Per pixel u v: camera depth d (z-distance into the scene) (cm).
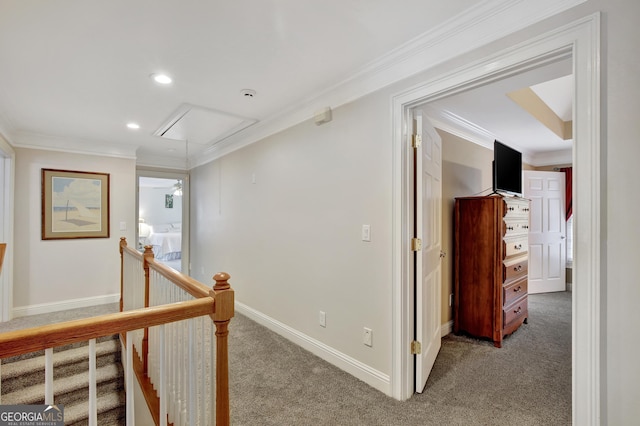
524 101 301
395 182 204
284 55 200
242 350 278
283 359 261
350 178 238
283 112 299
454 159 338
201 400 132
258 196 352
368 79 221
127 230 441
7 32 171
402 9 157
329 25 170
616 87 120
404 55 194
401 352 203
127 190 440
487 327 297
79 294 405
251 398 205
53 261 389
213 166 460
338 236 249
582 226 126
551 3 137
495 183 317
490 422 183
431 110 295
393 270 206
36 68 213
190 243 548
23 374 266
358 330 232
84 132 372
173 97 267
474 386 221
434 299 252
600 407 121
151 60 205
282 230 313
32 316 369
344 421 183
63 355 289
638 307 115
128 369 107
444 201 320
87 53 195
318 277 269
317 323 269
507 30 151
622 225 118
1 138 312
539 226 491
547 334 320
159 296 198
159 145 439
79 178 405
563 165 512
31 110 295
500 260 290
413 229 211
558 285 500
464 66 168
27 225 373
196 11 156
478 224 305
